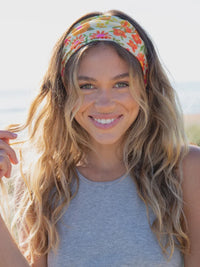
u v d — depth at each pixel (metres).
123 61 2.09
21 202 2.38
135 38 2.16
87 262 2.13
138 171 2.27
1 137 2.14
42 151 2.41
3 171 2.11
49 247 2.22
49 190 2.33
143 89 2.19
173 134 2.29
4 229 2.17
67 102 2.21
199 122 8.45
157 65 2.31
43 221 2.27
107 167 2.32
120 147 2.32
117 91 2.11
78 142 2.35
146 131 2.31
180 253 2.18
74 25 2.26
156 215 2.15
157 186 2.22
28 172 2.42
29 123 2.51
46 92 2.43
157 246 2.12
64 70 2.23
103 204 2.22
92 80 2.09
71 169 2.34
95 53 2.08
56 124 2.40
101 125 2.13
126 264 2.10
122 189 2.24
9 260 2.14
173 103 2.35
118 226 2.16
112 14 2.22
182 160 2.22
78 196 2.26
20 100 33.00
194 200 2.17
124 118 2.15
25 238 2.34
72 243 2.17
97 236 2.16
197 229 2.15
